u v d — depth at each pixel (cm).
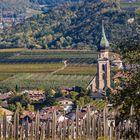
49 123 6044
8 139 5894
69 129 6094
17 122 5912
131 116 6278
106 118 6206
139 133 6197
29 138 5953
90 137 6078
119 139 6159
